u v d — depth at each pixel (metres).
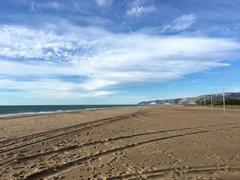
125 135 16.47
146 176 8.46
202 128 20.19
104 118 29.53
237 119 28.30
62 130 18.64
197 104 100.38
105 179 8.07
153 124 22.88
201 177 8.45
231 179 8.27
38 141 14.26
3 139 14.69
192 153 11.71
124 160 10.40
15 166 9.45
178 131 18.42
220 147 13.04
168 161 10.32
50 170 8.97
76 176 8.35
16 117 31.62
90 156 10.97
